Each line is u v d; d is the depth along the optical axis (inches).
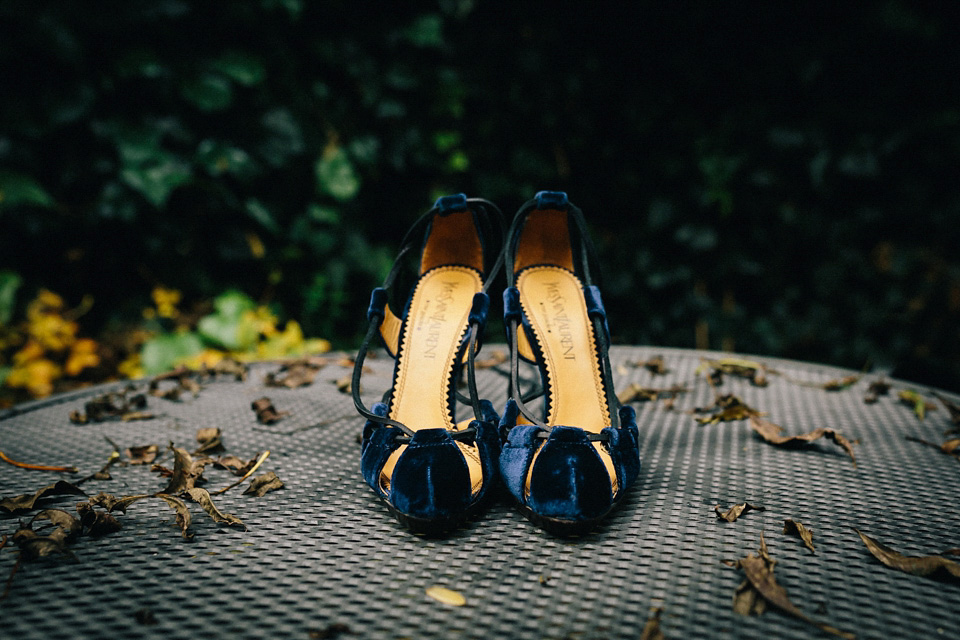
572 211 26.4
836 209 61.2
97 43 47.1
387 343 26.1
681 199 63.4
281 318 56.2
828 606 19.7
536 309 27.3
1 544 21.7
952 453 26.8
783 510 23.3
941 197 58.7
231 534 22.3
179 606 19.7
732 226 62.9
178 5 48.0
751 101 60.9
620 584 20.3
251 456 26.8
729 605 19.7
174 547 21.7
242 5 50.8
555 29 61.2
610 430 23.4
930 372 57.1
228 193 51.5
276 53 53.1
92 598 19.9
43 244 49.6
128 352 49.7
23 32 44.6
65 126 47.5
